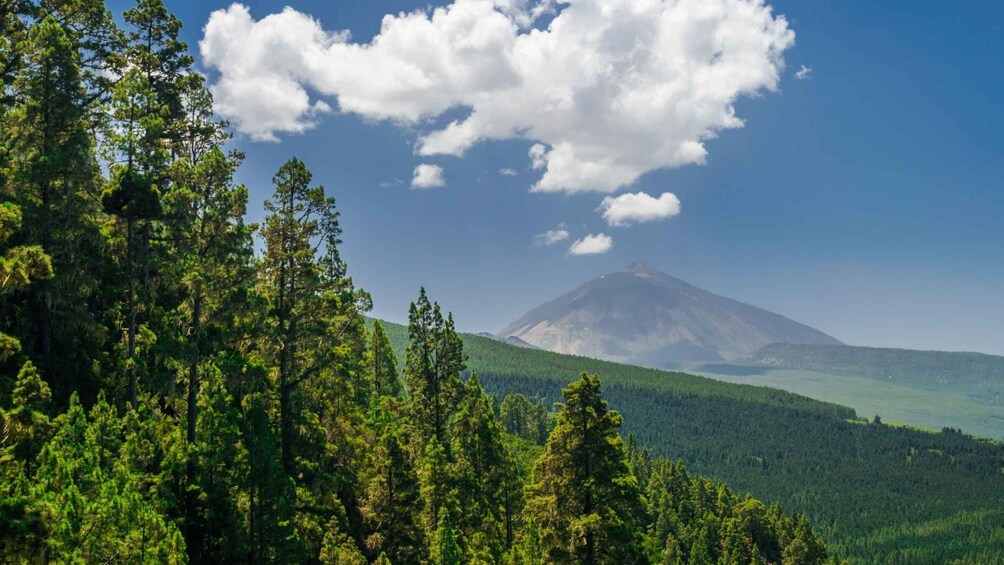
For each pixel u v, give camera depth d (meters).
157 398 33.28
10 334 28.45
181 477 26.14
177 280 31.81
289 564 26.45
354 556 31.56
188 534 25.20
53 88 30.08
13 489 17.80
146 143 32.03
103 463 23.56
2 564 14.09
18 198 28.67
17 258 19.05
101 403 24.86
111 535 19.06
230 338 32.59
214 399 27.02
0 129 30.11
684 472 157.50
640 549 26.75
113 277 34.88
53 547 15.09
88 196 31.69
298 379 35.19
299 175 34.88
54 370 29.56
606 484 27.19
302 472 33.56
